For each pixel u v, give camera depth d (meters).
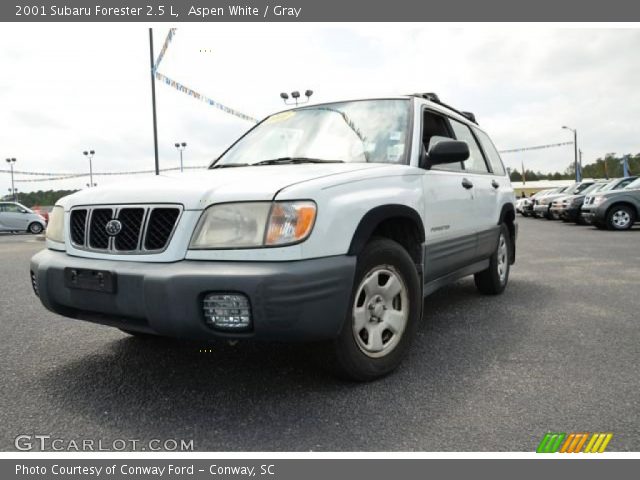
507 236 5.16
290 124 3.77
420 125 3.43
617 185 15.30
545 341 3.45
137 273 2.31
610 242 10.81
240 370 2.92
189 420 2.31
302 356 3.13
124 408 2.45
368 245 2.70
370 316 2.71
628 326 3.80
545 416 2.30
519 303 4.67
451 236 3.67
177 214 2.38
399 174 3.02
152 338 3.61
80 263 2.55
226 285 2.18
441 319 4.09
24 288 5.93
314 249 2.31
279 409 2.41
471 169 4.36
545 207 23.03
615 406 2.40
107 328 3.93
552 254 8.70
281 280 2.19
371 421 2.28
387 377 2.80
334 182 2.53
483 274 4.86
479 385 2.67
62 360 3.16
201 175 2.78
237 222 2.30
